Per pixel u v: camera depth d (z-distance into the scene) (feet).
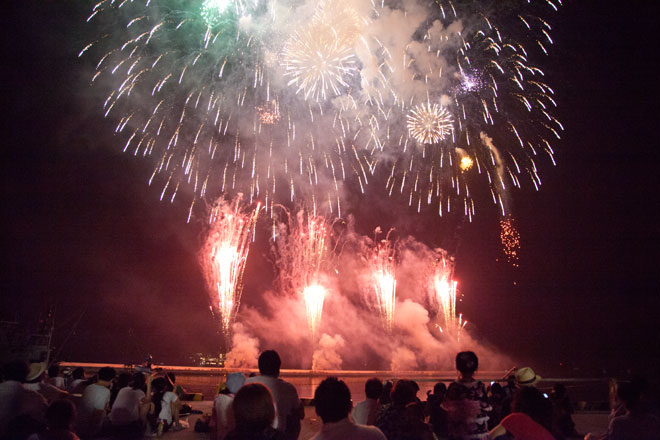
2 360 53.01
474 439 16.22
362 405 19.71
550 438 13.41
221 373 69.41
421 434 15.93
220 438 18.35
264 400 11.10
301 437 31.53
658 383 39.04
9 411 19.83
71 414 15.80
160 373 34.53
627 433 16.71
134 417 27.02
